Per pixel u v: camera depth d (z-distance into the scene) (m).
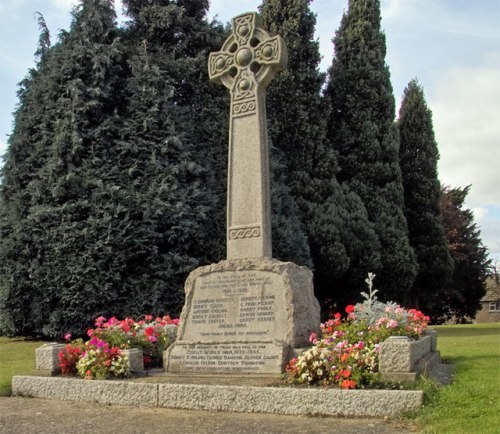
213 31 20.91
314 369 6.92
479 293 38.97
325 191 21.52
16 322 17.19
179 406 6.98
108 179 16.50
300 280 8.54
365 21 23.88
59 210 16.11
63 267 15.89
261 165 9.30
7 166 18.03
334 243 20.69
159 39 20.55
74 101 16.61
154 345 9.15
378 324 8.09
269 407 6.54
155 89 17.75
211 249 17.88
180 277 17.03
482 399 6.12
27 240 16.41
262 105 9.67
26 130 17.67
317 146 21.61
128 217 16.19
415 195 27.27
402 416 5.91
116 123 17.45
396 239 22.66
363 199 22.91
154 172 16.98
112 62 17.75
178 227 16.66
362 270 21.56
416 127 27.75
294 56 21.62
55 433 5.91
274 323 8.15
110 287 15.97
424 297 32.31
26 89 18.91
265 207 9.20
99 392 7.47
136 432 5.86
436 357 9.21
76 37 17.80
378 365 6.85
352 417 6.15
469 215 39.91
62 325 16.23
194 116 19.62
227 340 8.25
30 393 7.98
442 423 5.48
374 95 23.44
